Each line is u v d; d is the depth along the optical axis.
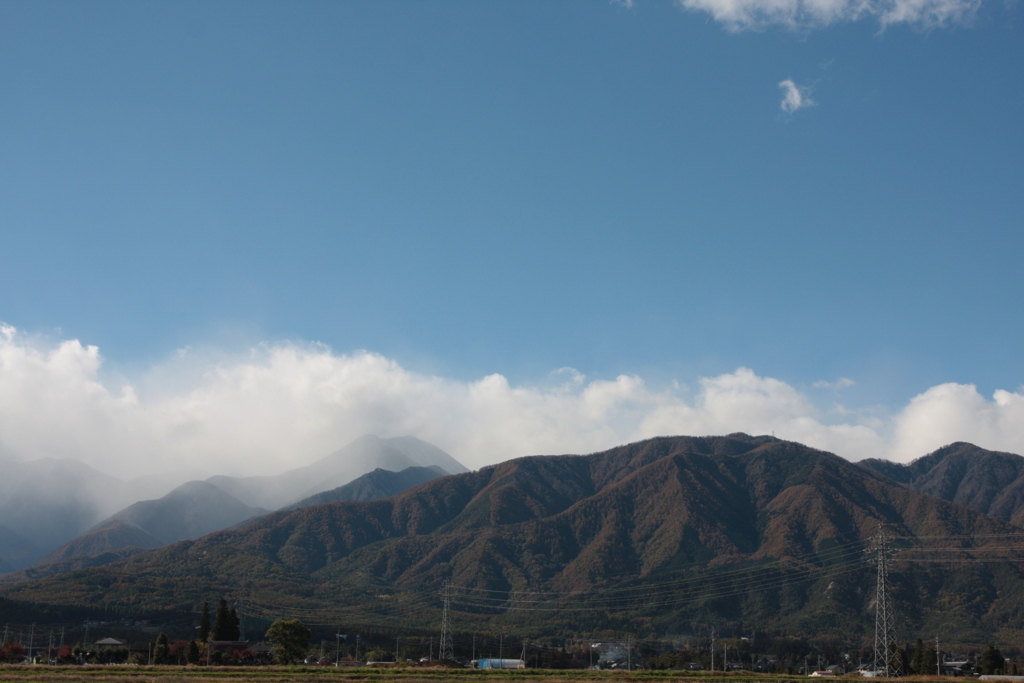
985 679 139.12
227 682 114.50
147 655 187.12
